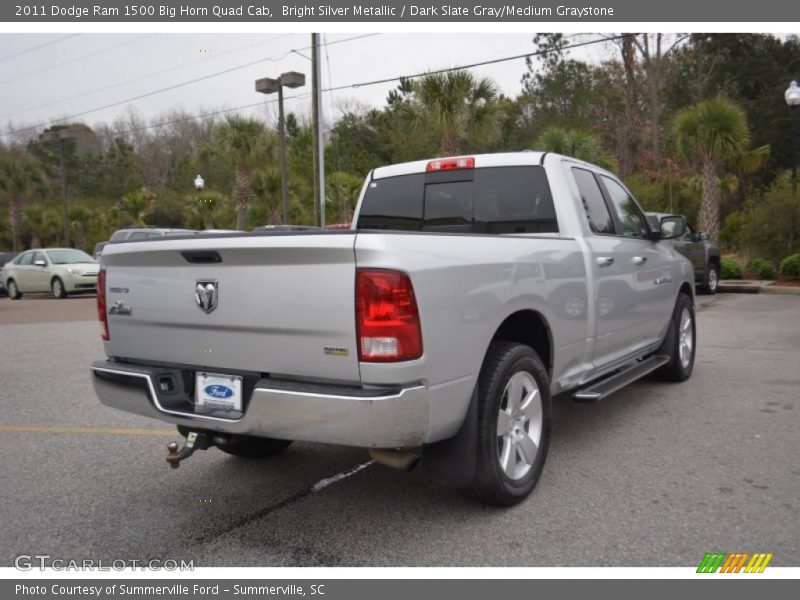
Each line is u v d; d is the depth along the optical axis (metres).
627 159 39.50
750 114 42.38
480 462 3.31
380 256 2.79
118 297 3.65
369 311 2.79
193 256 3.24
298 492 3.91
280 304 2.99
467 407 3.24
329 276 2.87
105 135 75.94
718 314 11.93
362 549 3.18
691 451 4.42
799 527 3.26
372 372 2.82
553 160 4.60
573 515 3.46
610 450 4.48
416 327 2.86
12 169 40.22
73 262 20.05
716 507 3.51
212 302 3.21
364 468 4.29
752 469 4.05
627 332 5.08
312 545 3.24
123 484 4.09
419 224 5.08
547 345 3.99
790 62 46.06
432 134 19.72
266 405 2.98
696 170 29.64
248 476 4.19
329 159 42.88
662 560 2.99
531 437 3.73
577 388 4.60
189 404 3.41
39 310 15.85
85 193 65.25
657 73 40.38
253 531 3.41
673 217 5.71
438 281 2.98
